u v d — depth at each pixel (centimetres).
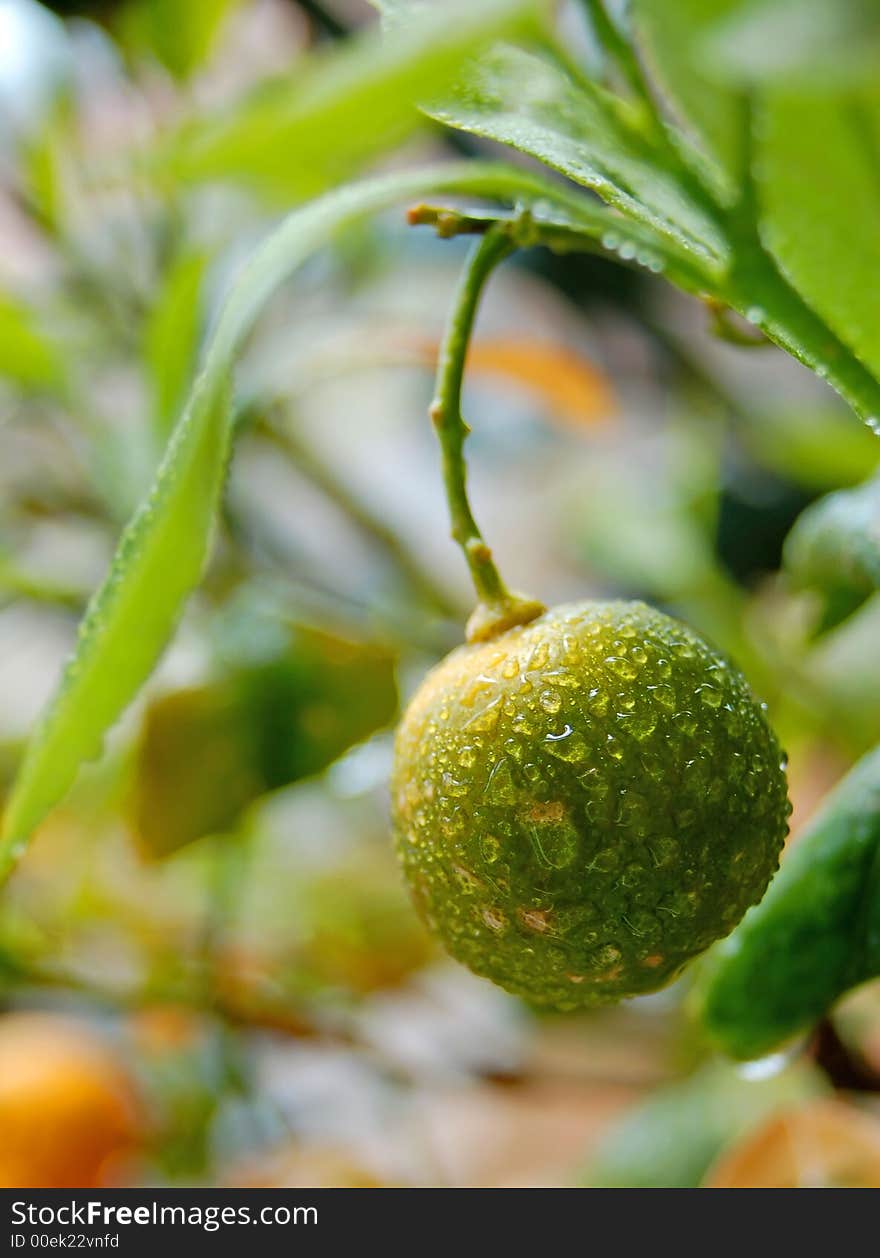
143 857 31
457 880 22
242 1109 39
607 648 22
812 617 25
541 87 21
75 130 37
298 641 31
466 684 22
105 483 35
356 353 36
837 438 38
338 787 37
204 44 33
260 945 41
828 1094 29
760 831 22
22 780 22
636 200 21
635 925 22
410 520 58
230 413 21
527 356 37
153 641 22
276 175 20
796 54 15
